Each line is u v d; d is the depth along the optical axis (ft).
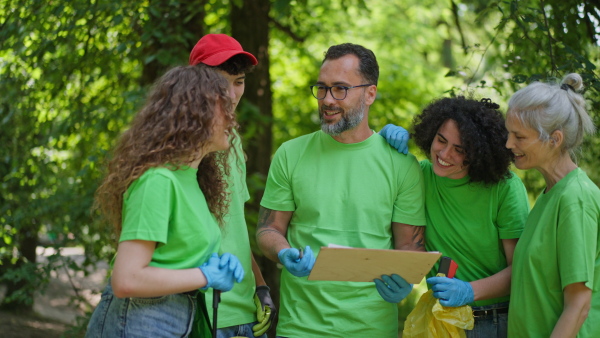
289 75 31.99
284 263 9.63
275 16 23.39
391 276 9.08
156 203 7.28
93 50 20.63
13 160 21.74
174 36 19.04
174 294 7.83
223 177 9.57
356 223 10.30
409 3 37.99
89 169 19.77
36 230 23.35
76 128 21.04
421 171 10.64
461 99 10.19
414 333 9.94
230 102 7.89
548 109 8.57
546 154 8.83
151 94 7.93
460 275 10.36
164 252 7.54
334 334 10.14
